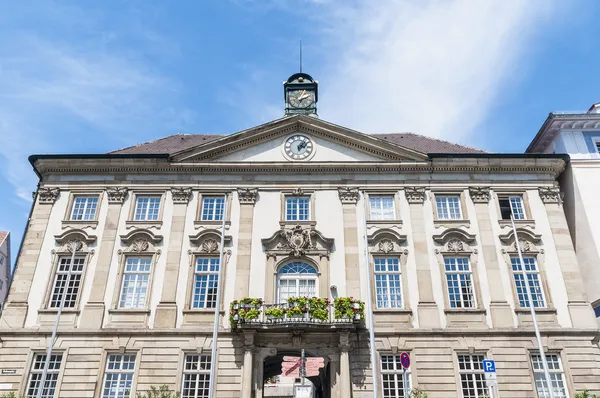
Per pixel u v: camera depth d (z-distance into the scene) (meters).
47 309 23.16
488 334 22.53
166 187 26.34
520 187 26.25
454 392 21.47
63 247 24.70
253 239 24.89
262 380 21.70
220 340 22.41
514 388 21.52
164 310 23.03
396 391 21.56
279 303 23.20
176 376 21.75
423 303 23.22
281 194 26.17
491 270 24.02
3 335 22.56
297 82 30.95
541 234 24.98
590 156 27.00
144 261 24.56
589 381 21.58
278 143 27.58
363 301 23.30
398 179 26.53
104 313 23.08
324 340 22.12
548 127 28.02
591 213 25.41
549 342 22.38
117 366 22.19
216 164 26.70
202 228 25.25
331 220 25.44
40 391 20.17
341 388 21.11
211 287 23.88
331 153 27.25
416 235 24.94
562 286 23.73
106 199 26.14
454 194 26.19
